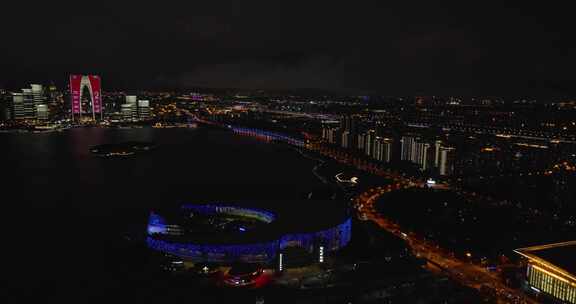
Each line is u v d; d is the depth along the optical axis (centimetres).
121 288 14550
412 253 17400
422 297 13938
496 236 19862
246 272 14688
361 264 15700
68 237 19500
